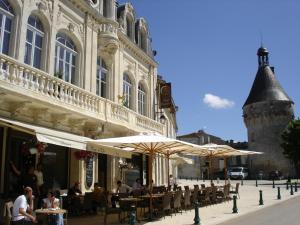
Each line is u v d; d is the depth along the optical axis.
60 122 14.45
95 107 15.79
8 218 8.51
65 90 13.86
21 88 11.45
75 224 11.77
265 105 63.69
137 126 19.66
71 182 15.80
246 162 69.25
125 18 21.80
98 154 18.34
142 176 22.33
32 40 13.99
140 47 23.89
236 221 12.27
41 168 13.27
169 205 13.33
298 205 17.53
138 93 23.30
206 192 17.86
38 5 14.19
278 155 62.09
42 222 10.18
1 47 12.55
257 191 29.02
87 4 17.12
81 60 16.86
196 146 14.34
